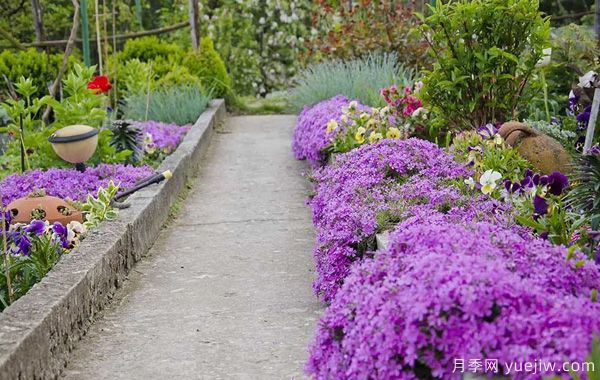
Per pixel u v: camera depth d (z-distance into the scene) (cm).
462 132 670
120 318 472
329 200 549
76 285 436
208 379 385
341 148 748
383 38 1202
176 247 620
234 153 1038
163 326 457
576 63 813
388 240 414
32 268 482
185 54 1478
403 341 284
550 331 266
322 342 322
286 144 1092
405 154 568
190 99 1224
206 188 838
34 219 551
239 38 1639
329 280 463
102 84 935
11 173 786
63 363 405
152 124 1068
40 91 1308
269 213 721
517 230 413
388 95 772
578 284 310
